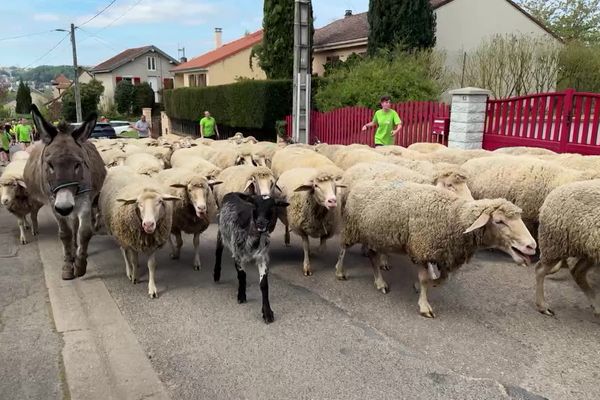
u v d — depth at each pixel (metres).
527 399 3.59
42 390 3.77
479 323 4.79
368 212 5.31
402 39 21.16
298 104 16.98
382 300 5.39
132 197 5.52
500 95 22.72
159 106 56.53
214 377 3.92
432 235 4.77
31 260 7.02
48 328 4.78
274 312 5.11
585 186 4.70
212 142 14.68
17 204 7.86
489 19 24.88
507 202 4.55
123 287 5.88
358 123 15.64
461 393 3.67
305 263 6.26
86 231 5.84
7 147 21.67
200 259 7.00
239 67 38.34
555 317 4.90
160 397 3.64
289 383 3.83
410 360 4.13
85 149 6.01
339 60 24.94
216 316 5.03
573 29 40.06
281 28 24.48
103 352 4.30
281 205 4.96
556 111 9.81
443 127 11.88
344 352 4.27
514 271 6.17
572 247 4.70
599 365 4.02
